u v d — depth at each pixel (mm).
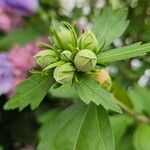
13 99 220
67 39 199
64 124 238
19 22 437
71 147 232
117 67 369
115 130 302
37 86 212
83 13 397
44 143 241
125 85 367
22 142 427
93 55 195
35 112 401
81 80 202
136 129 311
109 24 244
